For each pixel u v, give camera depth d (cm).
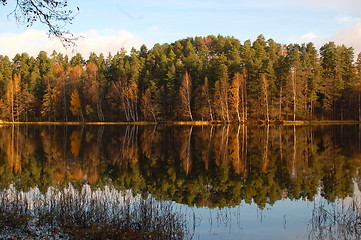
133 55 7944
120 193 1237
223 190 1298
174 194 1236
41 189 1298
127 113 6938
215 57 6844
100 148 2578
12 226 784
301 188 1320
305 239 791
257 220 931
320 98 6256
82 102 7100
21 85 7694
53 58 10256
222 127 4866
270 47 7394
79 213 888
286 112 5719
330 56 6425
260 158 2031
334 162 1866
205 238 789
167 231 800
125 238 736
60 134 3875
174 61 7306
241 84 5706
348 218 937
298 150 2330
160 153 2298
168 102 6494
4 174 1609
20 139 3259
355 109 5928
